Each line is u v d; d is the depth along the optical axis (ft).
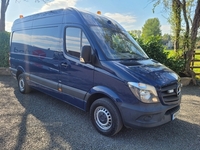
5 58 30.45
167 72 11.60
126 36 14.52
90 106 12.46
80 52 12.39
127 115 10.08
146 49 26.05
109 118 11.05
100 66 11.14
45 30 15.55
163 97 10.21
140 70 10.69
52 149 9.73
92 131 11.85
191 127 12.87
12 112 14.51
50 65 14.96
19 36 19.57
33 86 17.79
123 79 10.11
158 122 10.06
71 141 10.59
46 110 15.17
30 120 13.12
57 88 14.49
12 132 11.30
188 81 25.96
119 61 11.38
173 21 27.07
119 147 10.19
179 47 27.45
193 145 10.62
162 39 28.04
